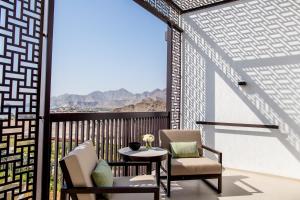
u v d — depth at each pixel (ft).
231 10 15.78
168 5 16.25
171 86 16.47
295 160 13.32
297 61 13.48
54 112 8.07
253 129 14.74
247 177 13.65
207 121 16.51
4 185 6.38
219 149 15.93
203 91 16.79
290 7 13.80
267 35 14.47
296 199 10.49
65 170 6.20
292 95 13.56
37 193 7.50
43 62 7.57
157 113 14.88
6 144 6.44
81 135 9.57
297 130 13.33
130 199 6.69
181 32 17.80
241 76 15.26
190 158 11.85
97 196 6.65
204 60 16.79
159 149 11.02
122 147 11.94
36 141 7.29
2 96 6.36
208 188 11.67
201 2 16.49
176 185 12.03
